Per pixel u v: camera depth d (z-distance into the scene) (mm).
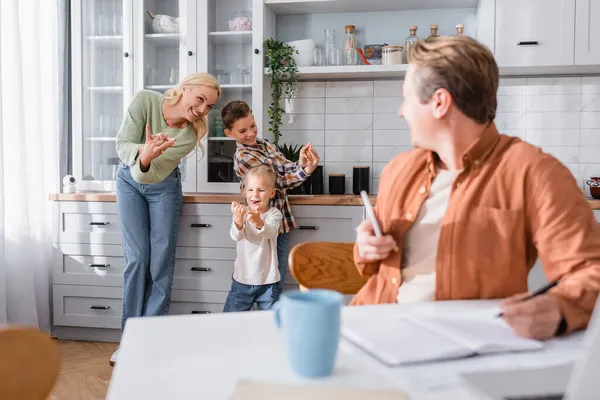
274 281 2664
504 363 666
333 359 638
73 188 3188
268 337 761
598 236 936
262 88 3166
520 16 2992
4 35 3008
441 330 768
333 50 3238
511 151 1032
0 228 2924
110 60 3348
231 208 2822
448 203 1047
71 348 3025
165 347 721
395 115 3383
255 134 2928
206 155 3217
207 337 760
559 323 731
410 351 689
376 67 3098
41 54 3352
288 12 3396
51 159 3408
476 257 1006
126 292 2816
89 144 3354
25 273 3078
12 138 3045
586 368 498
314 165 2805
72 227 3092
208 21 3230
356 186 3256
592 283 809
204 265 2939
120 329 3104
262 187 2650
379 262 1182
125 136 2689
